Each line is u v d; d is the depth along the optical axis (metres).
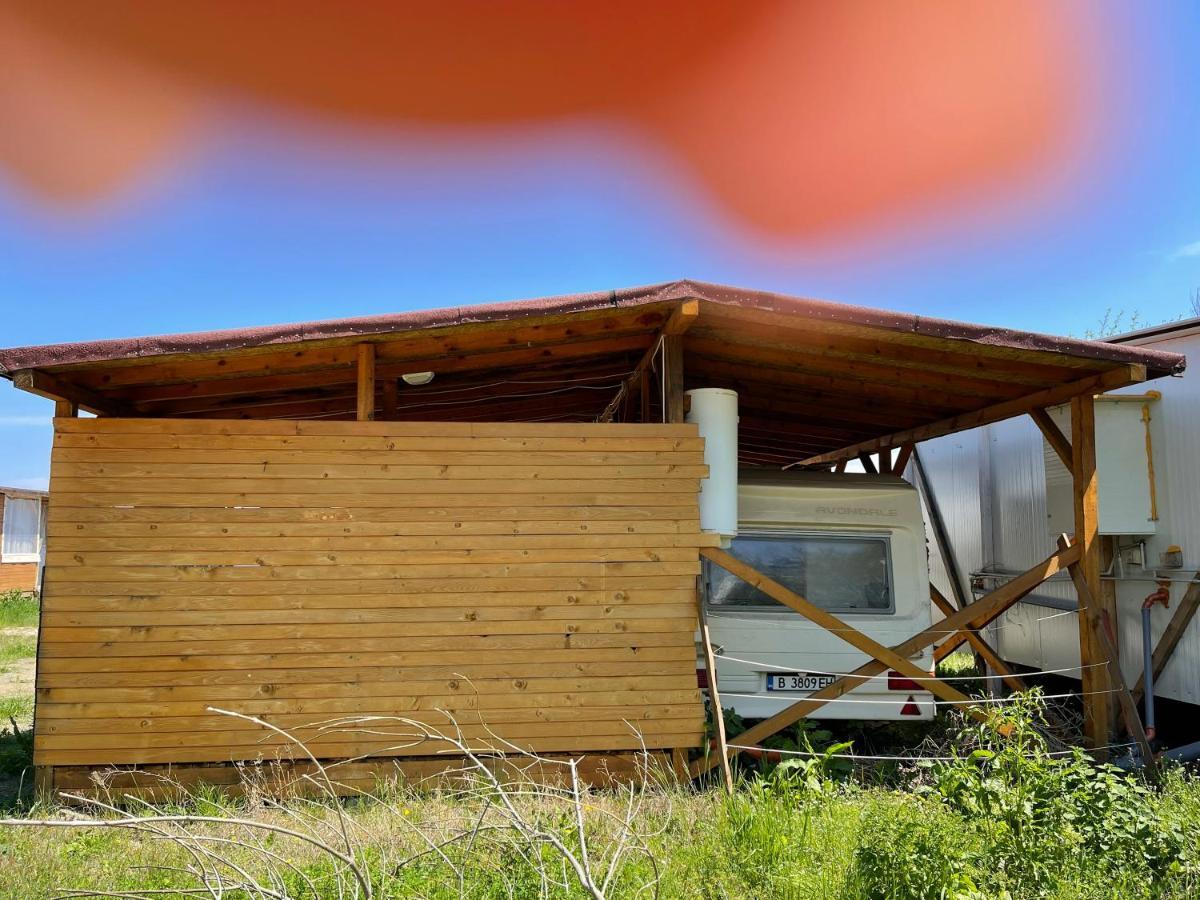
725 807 5.05
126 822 3.03
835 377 7.79
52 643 5.88
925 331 6.13
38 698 5.83
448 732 6.02
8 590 26.06
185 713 5.88
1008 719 5.24
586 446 6.38
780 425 10.25
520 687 6.11
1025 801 4.38
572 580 6.25
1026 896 4.00
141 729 5.85
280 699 5.95
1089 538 6.90
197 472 6.08
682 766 6.14
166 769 5.88
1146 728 7.31
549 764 6.09
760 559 7.63
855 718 7.09
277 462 6.13
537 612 6.20
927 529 12.40
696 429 6.48
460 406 9.49
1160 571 7.62
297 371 6.83
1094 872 4.18
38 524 28.78
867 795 5.52
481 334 6.44
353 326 5.86
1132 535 7.92
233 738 5.89
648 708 6.19
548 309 5.90
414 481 6.22
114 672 5.88
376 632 6.07
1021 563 9.77
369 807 5.49
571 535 6.29
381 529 6.15
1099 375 6.77
